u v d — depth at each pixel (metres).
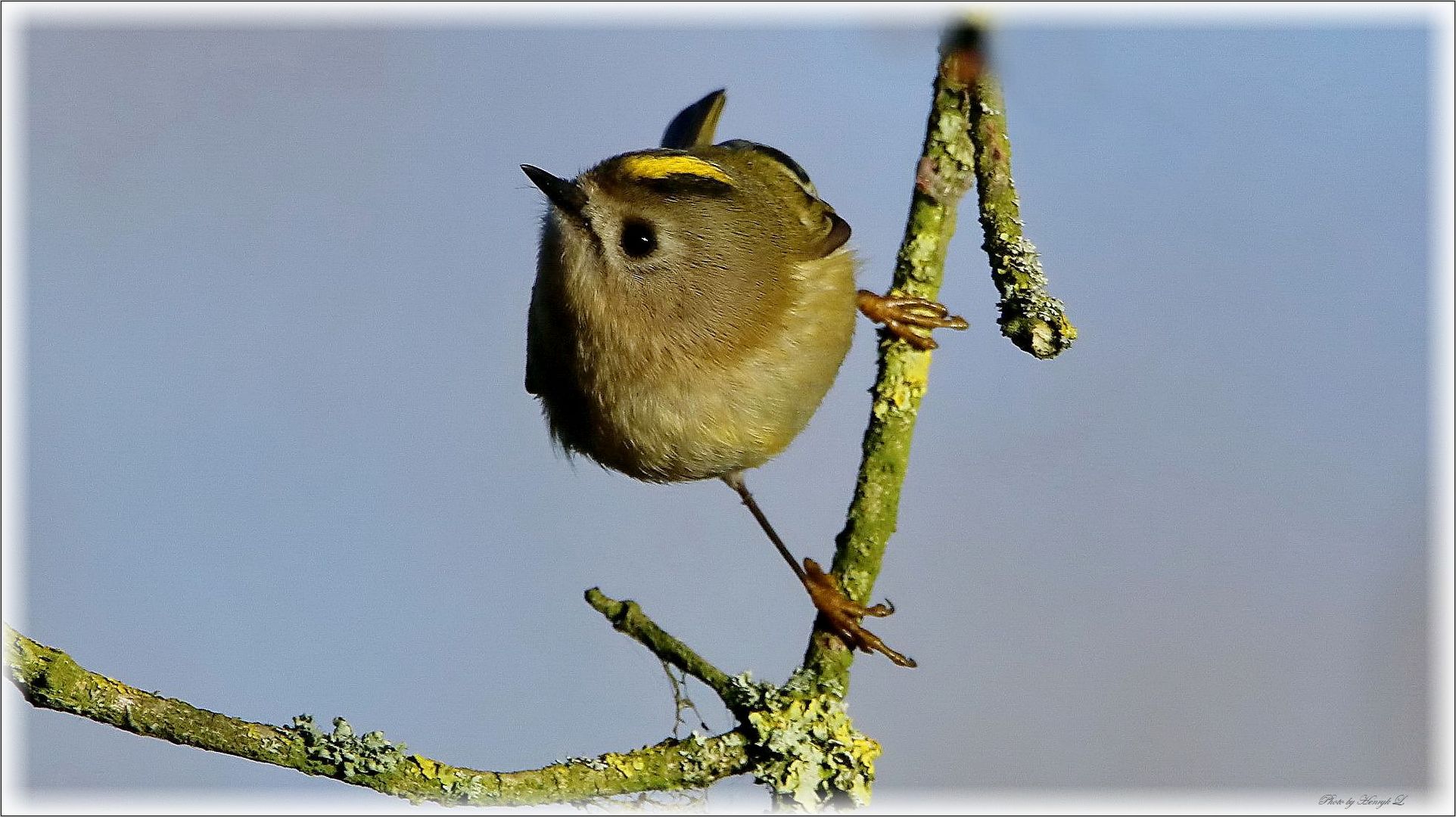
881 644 3.21
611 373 3.23
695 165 3.23
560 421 3.25
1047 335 3.19
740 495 3.25
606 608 3.20
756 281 3.23
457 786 3.19
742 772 3.19
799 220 3.24
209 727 3.18
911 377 3.22
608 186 3.23
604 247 3.23
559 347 3.24
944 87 3.22
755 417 3.24
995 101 3.21
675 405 3.23
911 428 3.22
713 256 3.23
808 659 3.21
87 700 3.18
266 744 3.18
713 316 3.23
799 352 3.24
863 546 3.21
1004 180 3.21
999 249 3.20
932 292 3.22
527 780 3.19
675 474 3.25
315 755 3.18
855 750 3.20
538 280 3.24
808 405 3.24
